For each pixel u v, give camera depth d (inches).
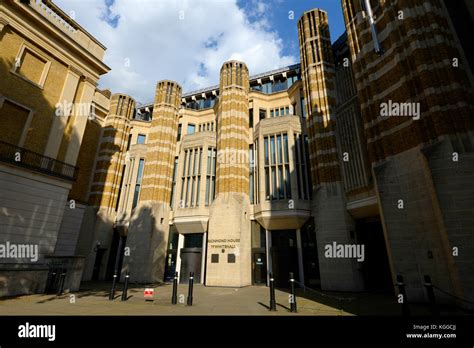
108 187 861.8
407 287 354.9
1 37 493.7
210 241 638.5
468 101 346.9
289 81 873.5
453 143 328.5
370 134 462.3
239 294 450.9
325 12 754.2
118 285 603.5
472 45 367.6
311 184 657.6
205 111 946.7
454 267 294.8
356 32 527.8
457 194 310.7
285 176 658.8
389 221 387.5
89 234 795.4
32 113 532.1
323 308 306.8
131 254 708.0
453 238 302.2
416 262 355.6
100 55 693.3
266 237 653.9
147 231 717.9
